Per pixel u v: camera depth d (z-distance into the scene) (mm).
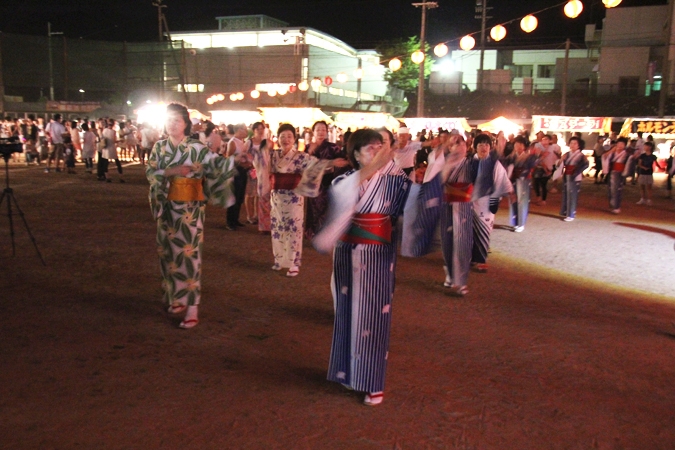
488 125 23844
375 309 3871
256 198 10883
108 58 34250
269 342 4961
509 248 9484
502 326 5574
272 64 43469
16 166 20672
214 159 5098
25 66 32750
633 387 4344
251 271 7309
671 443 3590
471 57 44156
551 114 35812
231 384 4148
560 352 4961
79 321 5250
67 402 3785
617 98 34656
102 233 9258
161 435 3451
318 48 43250
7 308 5496
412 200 4484
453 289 6828
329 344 4973
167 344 4820
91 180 17016
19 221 10008
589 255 9062
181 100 37219
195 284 5188
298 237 7078
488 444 3502
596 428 3730
